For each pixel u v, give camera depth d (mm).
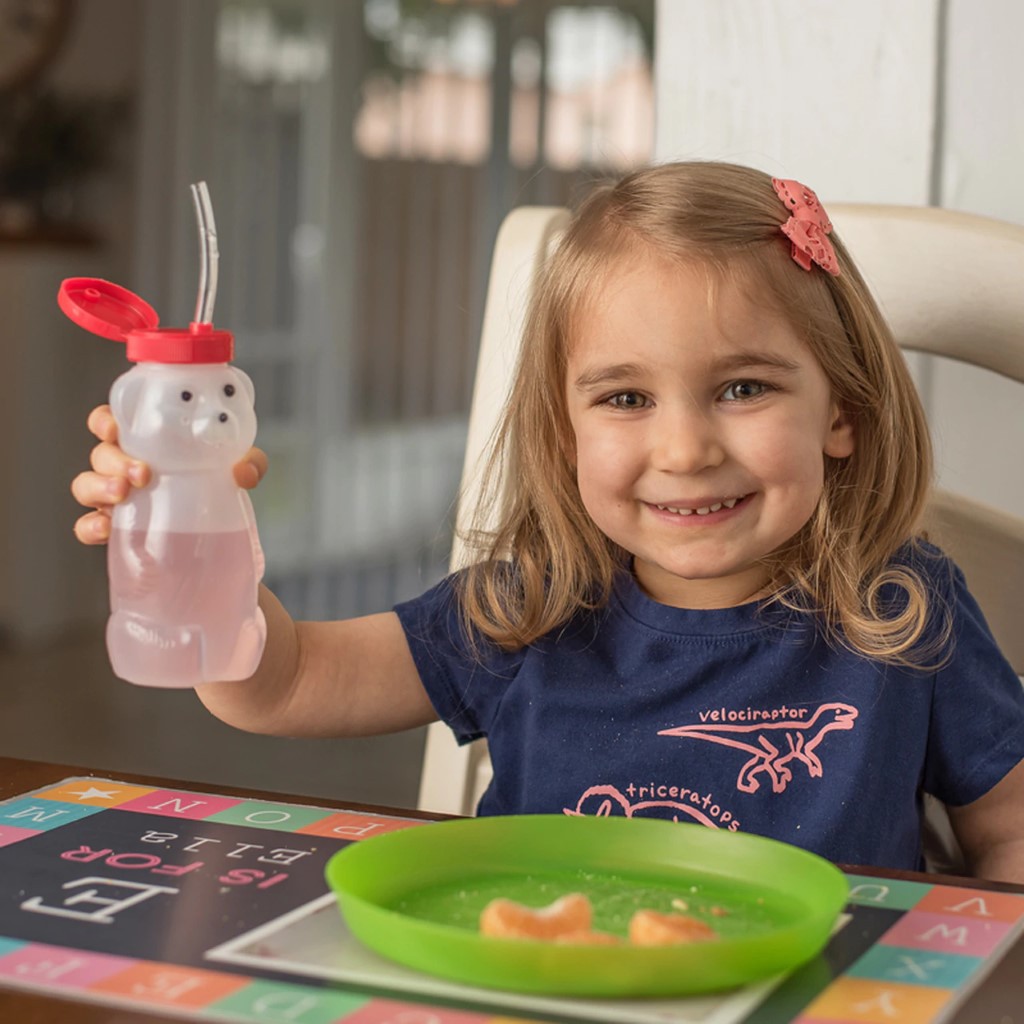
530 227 1281
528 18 5645
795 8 1447
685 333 957
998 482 1412
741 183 1030
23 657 4344
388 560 5660
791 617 1047
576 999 571
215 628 783
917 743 1025
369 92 5547
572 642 1082
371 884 688
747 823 999
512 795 1074
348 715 1080
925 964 610
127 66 5129
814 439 997
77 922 644
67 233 4605
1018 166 1388
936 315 1210
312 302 5555
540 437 1097
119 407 771
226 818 802
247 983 581
